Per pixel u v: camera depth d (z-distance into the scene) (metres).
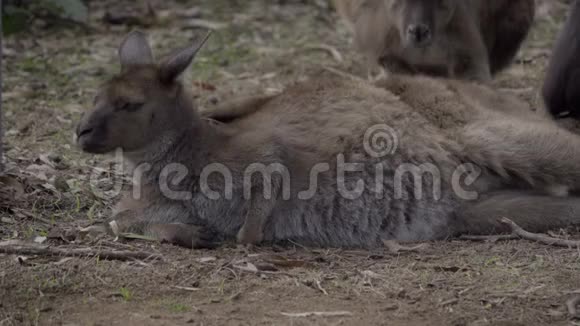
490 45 18.72
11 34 22.70
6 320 9.83
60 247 11.85
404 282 11.00
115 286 10.78
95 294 10.58
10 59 21.52
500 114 13.41
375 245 12.61
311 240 12.57
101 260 11.53
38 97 19.38
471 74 17.64
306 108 12.97
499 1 18.31
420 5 16.66
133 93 12.09
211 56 22.11
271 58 22.00
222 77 20.64
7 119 17.86
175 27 24.11
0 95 14.20
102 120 12.04
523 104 14.21
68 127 17.53
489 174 13.02
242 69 21.25
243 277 11.12
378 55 18.12
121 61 12.70
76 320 9.91
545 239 12.15
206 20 24.62
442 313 10.17
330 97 13.08
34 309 10.14
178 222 12.43
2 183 13.84
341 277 11.20
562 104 17.12
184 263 11.46
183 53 12.28
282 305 10.38
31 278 10.89
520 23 18.78
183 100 12.35
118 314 10.08
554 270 11.28
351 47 22.70
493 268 11.40
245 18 24.81
